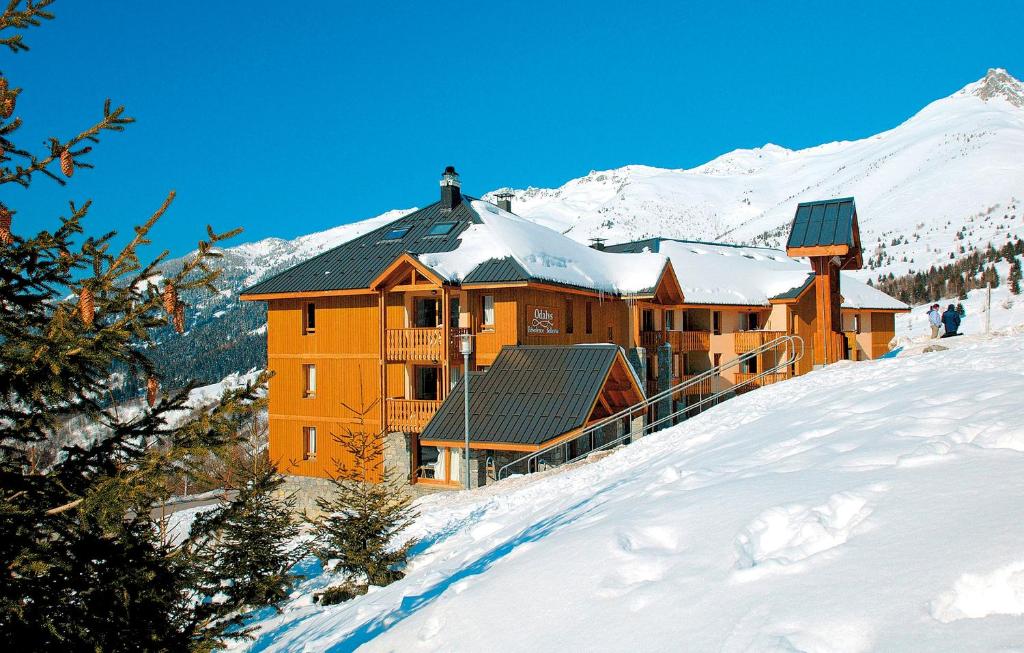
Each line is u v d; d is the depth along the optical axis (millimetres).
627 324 29344
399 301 24812
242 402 5445
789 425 9758
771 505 5543
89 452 5445
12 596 4895
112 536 5340
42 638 4961
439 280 22281
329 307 25781
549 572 5797
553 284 23375
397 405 23297
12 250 5293
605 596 5023
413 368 24594
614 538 5906
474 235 25750
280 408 26719
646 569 5238
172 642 5660
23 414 5430
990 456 5301
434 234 26938
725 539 5211
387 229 29094
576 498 10234
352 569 11688
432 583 8430
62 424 5547
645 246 39188
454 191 28969
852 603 3748
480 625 5426
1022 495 4391
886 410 8516
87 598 5230
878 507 4867
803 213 20109
